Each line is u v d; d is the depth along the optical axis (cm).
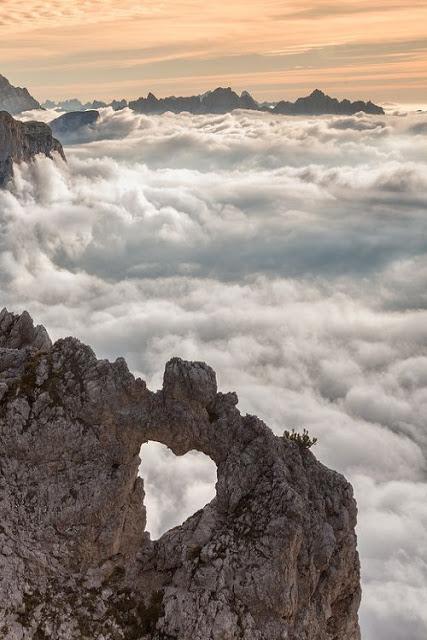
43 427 3041
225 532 2992
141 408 3123
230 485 3088
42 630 2764
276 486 3008
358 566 3247
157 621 2855
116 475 3059
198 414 3127
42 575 2903
